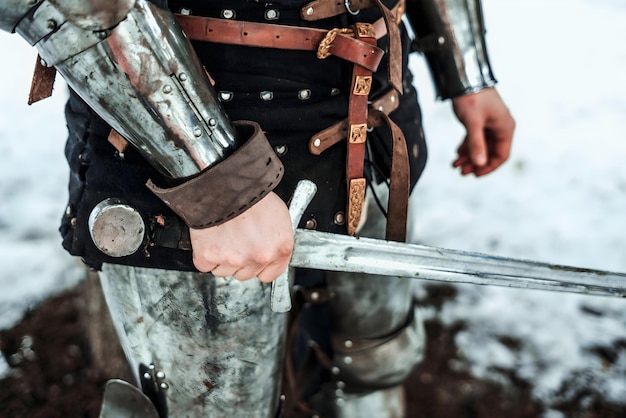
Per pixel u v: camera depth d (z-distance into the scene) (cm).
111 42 85
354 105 106
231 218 91
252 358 110
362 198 110
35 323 222
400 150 111
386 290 137
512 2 471
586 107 359
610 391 210
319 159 107
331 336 144
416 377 214
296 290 142
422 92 367
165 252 101
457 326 230
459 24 138
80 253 104
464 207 285
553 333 229
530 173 308
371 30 105
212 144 90
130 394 112
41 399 202
